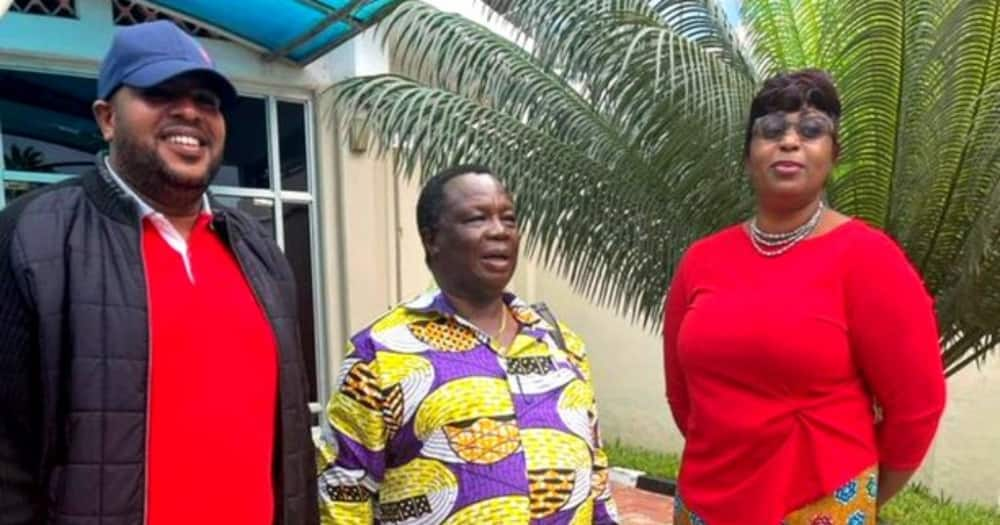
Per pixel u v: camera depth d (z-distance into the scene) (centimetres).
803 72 212
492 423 179
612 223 397
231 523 166
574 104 399
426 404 179
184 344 163
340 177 600
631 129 352
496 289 192
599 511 206
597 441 209
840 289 198
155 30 169
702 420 216
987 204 315
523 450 181
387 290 642
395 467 183
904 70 318
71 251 154
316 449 196
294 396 184
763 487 203
